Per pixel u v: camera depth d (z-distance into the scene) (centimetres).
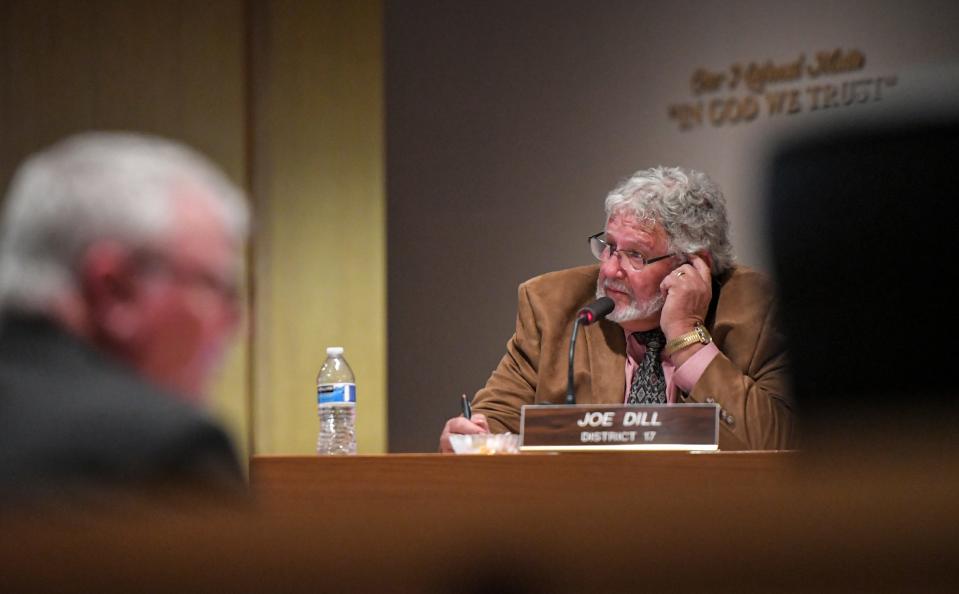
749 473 554
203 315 304
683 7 1343
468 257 1455
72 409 269
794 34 1286
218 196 309
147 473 265
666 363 850
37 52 1427
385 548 89
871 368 115
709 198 868
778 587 88
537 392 876
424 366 1472
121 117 1430
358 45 1476
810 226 111
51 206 292
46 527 88
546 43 1420
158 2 1438
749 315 829
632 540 89
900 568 87
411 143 1487
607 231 870
